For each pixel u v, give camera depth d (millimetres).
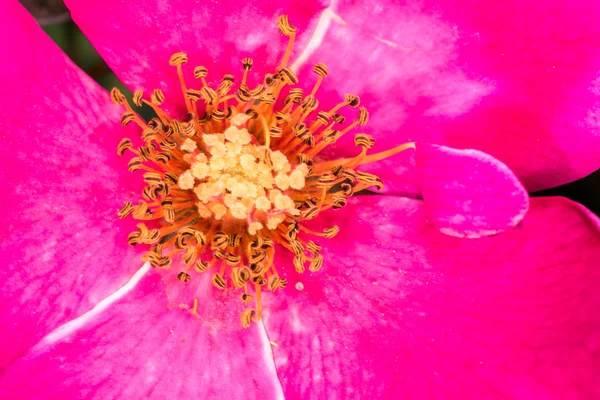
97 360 95
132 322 97
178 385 97
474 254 98
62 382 94
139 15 97
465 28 98
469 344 97
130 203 97
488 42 98
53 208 96
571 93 96
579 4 94
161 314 98
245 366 98
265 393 97
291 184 98
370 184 98
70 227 96
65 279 95
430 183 90
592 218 89
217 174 98
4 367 92
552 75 96
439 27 98
